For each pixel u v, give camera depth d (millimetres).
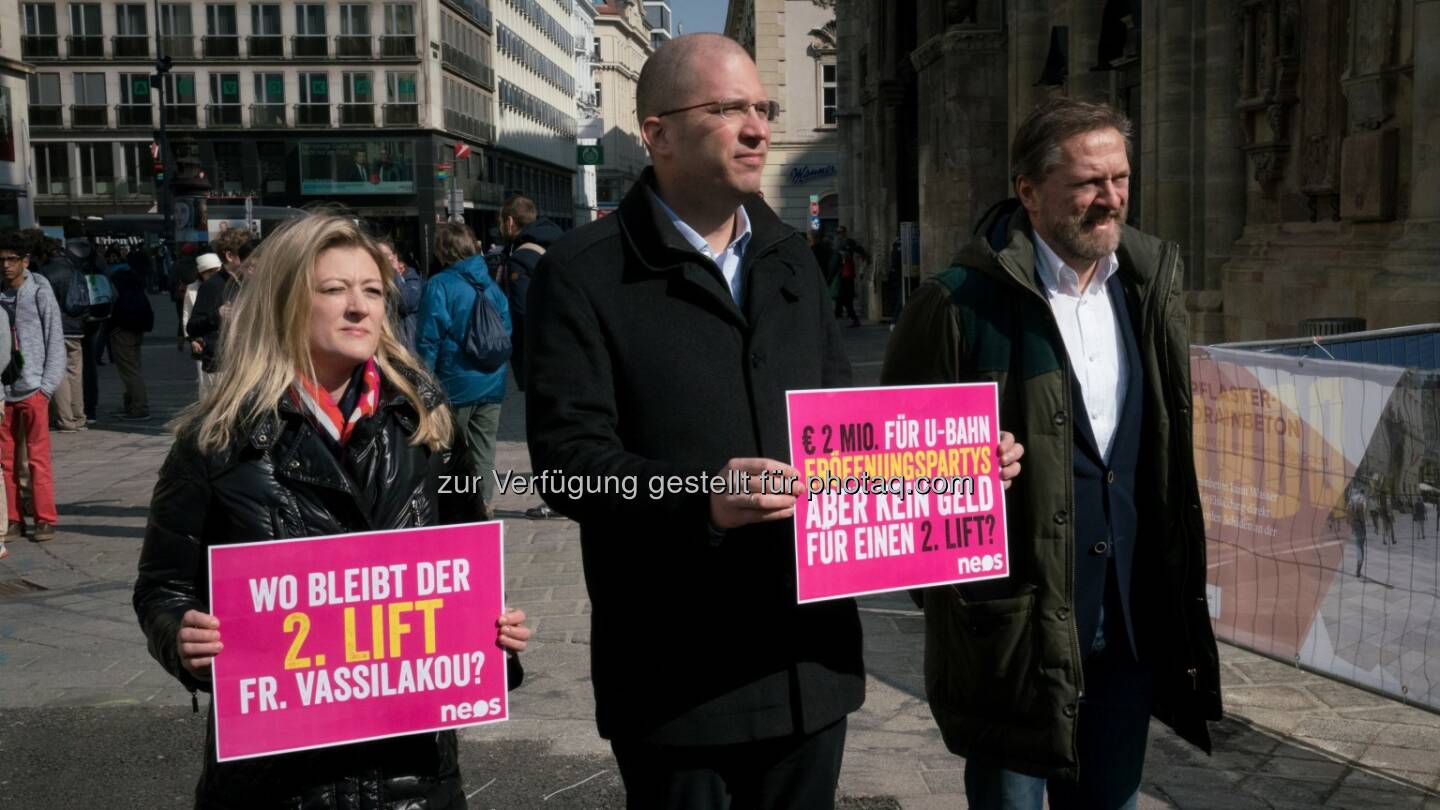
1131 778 3072
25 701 5602
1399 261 9336
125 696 5660
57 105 68938
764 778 2682
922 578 2729
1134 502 3021
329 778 2543
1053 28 17406
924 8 24016
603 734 2703
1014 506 2932
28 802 4555
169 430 2604
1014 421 2910
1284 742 4688
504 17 90000
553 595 7074
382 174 69375
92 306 15445
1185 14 13148
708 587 2590
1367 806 4105
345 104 68625
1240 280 12336
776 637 2619
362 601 2506
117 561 8328
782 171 56625
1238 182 12750
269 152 69000
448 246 8180
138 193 69812
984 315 2932
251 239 10820
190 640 2396
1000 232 3047
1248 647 5320
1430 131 9188
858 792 4340
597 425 2570
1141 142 15078
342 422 2645
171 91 68375
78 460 12773
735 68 2627
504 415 15820
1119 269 3055
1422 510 4453
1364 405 4656
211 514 2549
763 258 2766
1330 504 4855
